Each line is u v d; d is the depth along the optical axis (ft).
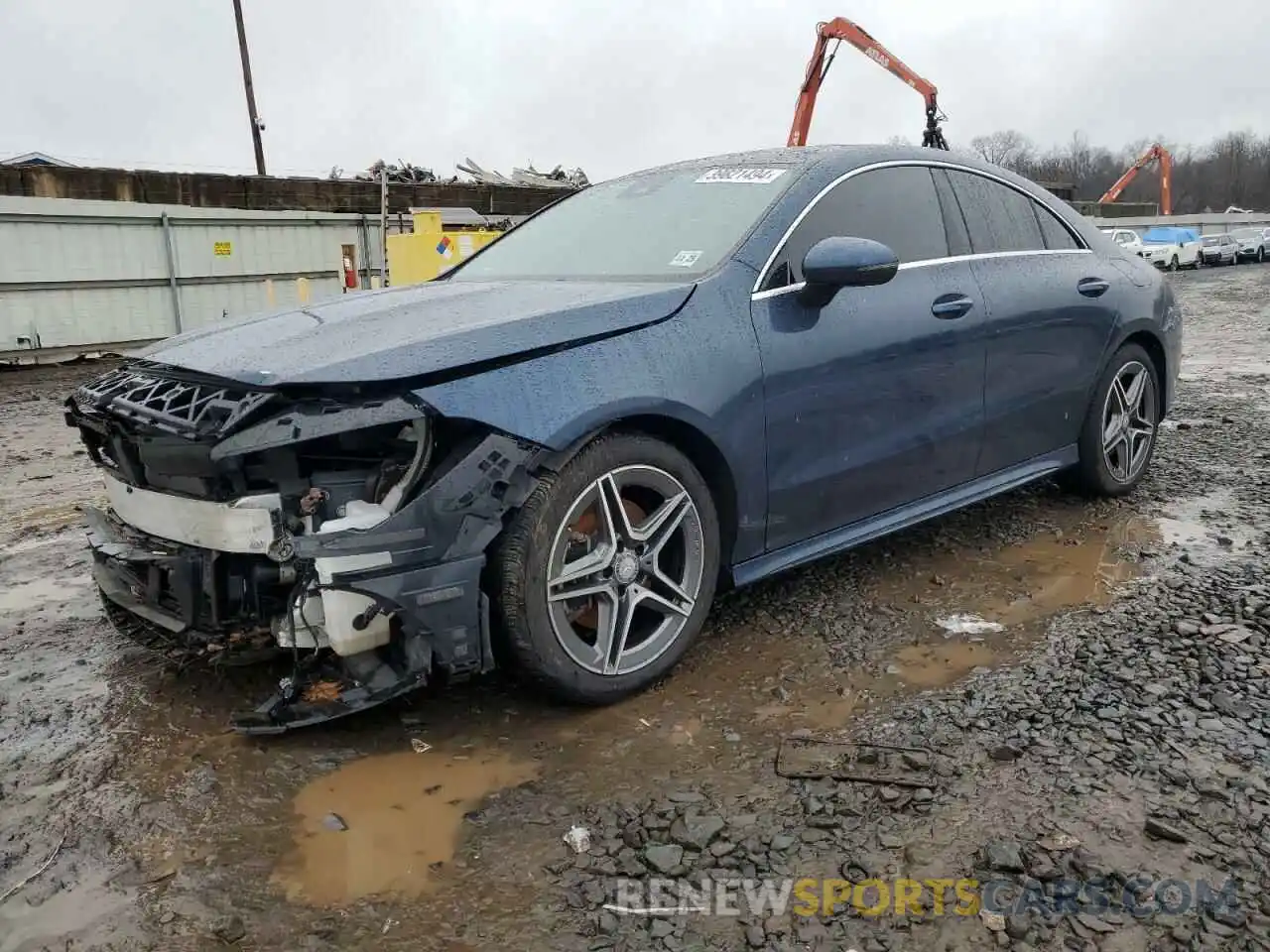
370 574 7.72
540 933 6.23
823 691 9.37
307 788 7.91
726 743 8.46
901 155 12.28
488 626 8.25
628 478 9.00
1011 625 10.79
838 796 7.56
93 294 47.55
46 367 45.96
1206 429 21.36
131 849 7.18
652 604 9.40
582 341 8.75
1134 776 7.66
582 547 8.98
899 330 11.12
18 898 6.66
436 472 7.98
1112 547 13.28
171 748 8.59
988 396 12.53
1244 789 7.43
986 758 8.01
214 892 6.70
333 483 8.14
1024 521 14.61
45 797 7.87
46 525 16.12
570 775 8.02
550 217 13.32
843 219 11.16
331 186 68.95
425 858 7.00
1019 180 13.97
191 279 51.03
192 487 8.21
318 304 10.82
